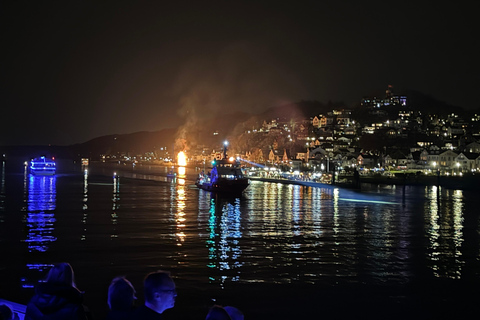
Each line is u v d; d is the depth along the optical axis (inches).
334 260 1215.6
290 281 1002.1
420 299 890.7
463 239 1574.8
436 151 7755.9
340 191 4158.5
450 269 1129.4
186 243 1440.7
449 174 6033.5
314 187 4793.3
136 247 1359.5
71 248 1334.9
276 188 4591.5
